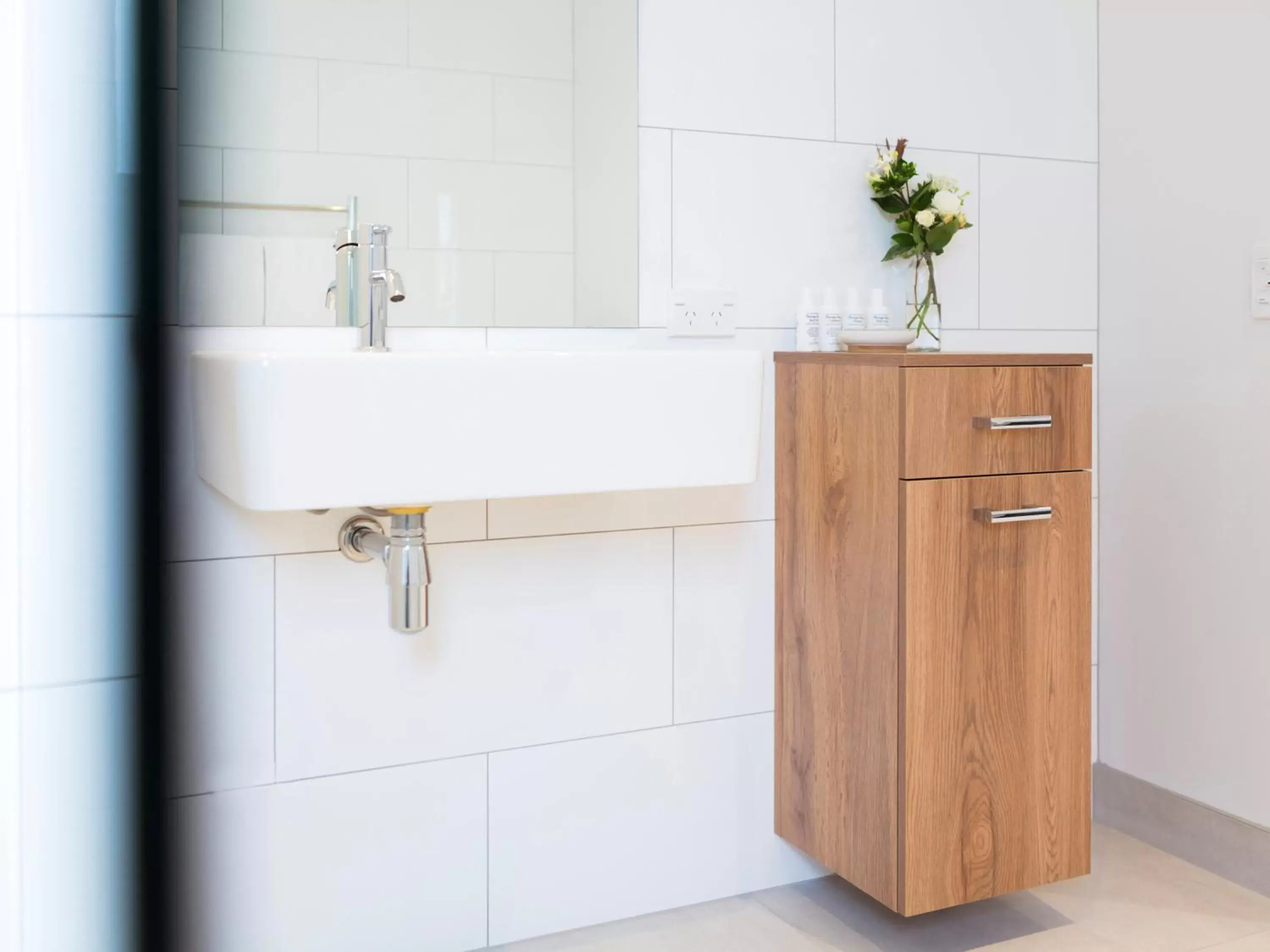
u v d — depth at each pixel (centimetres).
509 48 173
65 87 36
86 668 38
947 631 164
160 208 37
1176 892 195
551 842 178
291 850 161
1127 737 222
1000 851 170
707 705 189
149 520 38
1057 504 172
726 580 189
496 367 126
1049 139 216
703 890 190
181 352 153
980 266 211
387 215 167
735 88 187
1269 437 191
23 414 36
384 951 167
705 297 186
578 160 178
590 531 179
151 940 40
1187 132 204
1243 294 195
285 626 159
